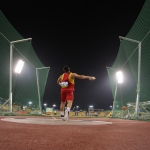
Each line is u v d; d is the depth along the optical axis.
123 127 4.48
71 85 5.55
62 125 4.31
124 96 15.94
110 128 4.07
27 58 15.78
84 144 2.04
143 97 11.34
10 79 11.85
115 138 2.53
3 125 3.85
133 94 13.29
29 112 17.67
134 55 12.09
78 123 5.01
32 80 17.75
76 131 3.19
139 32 9.98
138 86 11.00
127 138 2.55
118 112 17.45
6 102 11.75
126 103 15.01
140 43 10.74
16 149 1.73
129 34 12.54
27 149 1.74
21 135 2.51
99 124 5.08
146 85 10.33
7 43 11.39
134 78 12.72
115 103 17.91
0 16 9.06
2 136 2.38
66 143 2.07
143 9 8.22
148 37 8.88
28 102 17.08
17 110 15.38
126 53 14.14
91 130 3.46
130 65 13.49
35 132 2.86
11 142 2.02
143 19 8.45
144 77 10.62
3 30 10.05
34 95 18.45
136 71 11.97
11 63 11.78
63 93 5.57
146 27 8.38
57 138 2.38
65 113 5.50
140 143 2.19
